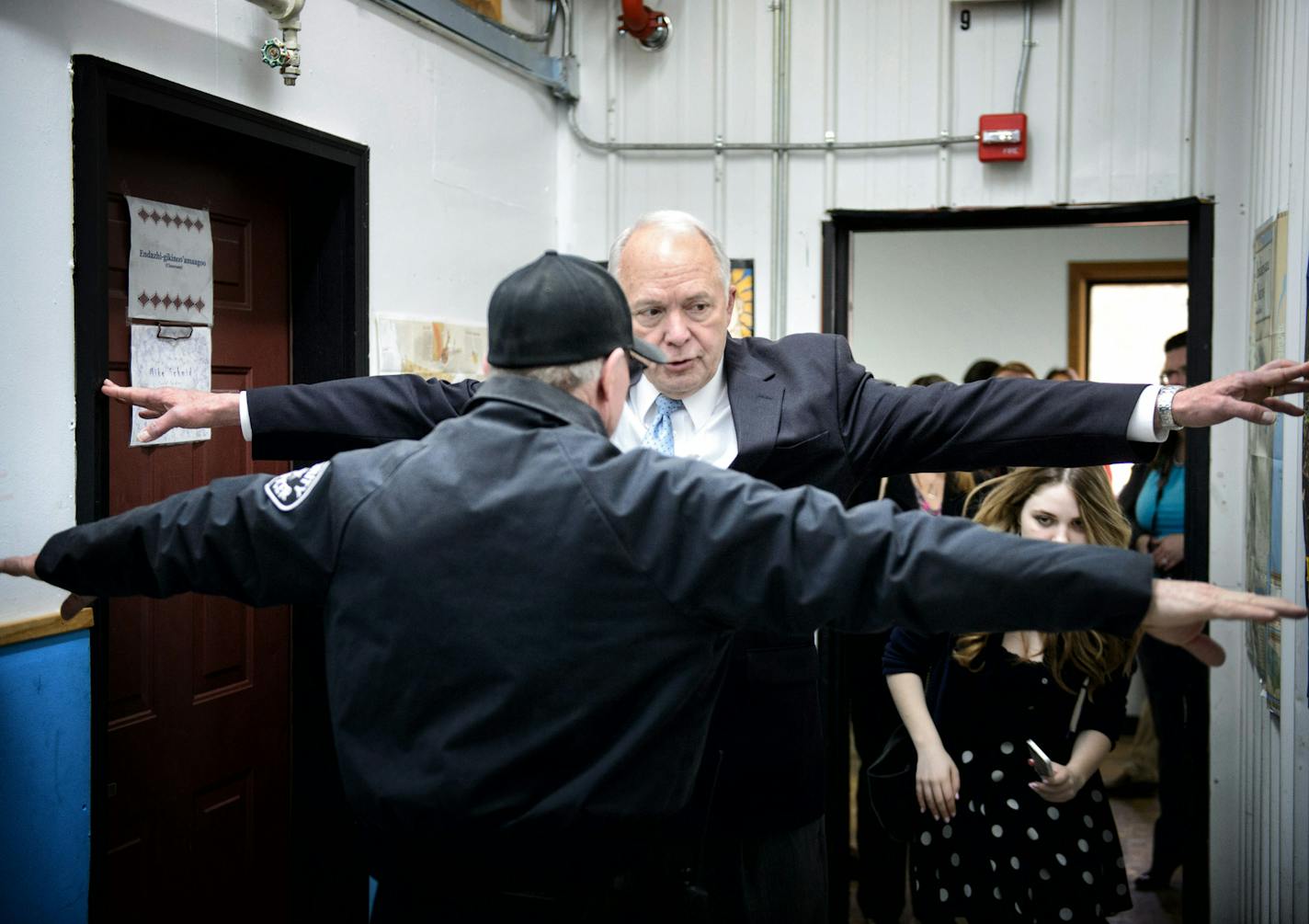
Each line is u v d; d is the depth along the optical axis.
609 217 3.51
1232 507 3.06
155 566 1.30
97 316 1.92
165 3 2.05
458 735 1.20
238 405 1.80
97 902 1.96
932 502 3.59
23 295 1.80
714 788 1.66
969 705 2.21
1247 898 2.84
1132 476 3.91
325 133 2.48
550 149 3.49
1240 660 2.96
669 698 1.22
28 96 1.80
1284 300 2.37
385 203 2.70
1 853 1.79
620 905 1.29
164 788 2.32
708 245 1.75
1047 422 1.65
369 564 1.24
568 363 1.29
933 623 1.13
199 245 2.34
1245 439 2.95
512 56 3.17
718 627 1.23
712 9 3.41
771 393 1.77
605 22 3.49
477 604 1.20
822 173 3.37
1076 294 6.05
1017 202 3.23
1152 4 3.10
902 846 3.20
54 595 1.88
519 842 1.21
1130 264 5.95
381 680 1.23
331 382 1.87
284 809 2.69
